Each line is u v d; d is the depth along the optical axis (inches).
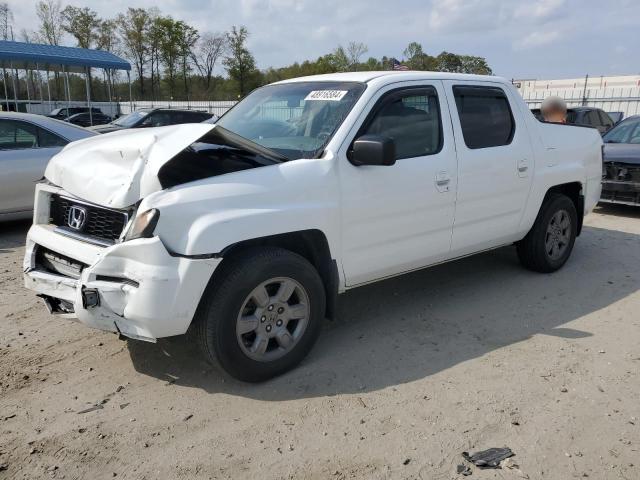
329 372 145.9
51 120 311.4
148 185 126.6
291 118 167.5
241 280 129.5
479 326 175.6
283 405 130.6
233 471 108.0
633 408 129.3
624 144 354.9
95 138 164.7
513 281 217.8
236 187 130.2
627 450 114.2
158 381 141.3
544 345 161.9
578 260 247.8
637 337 167.9
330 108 159.5
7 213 290.4
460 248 185.8
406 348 160.1
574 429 121.2
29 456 111.9
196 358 153.0
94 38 2288.4
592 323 178.4
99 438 117.9
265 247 137.0
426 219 169.6
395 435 119.2
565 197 223.3
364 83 162.1
